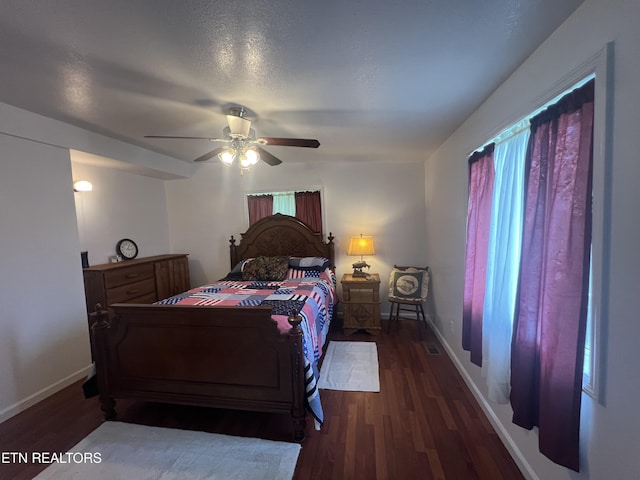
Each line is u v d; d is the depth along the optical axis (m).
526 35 1.33
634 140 0.93
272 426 1.99
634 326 0.94
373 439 1.85
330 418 2.05
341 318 4.20
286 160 4.02
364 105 2.11
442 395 2.30
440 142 3.09
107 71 1.62
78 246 2.65
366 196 4.10
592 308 1.09
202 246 4.48
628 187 0.95
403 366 2.78
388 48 1.43
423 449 1.76
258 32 1.29
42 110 2.21
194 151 3.52
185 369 1.96
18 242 2.22
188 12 1.16
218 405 1.94
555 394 1.21
